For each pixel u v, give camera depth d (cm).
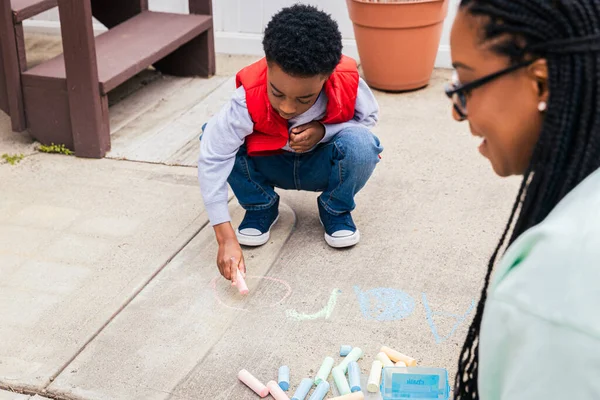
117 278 242
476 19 88
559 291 78
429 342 211
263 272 245
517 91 88
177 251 257
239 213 282
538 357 78
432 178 306
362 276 242
